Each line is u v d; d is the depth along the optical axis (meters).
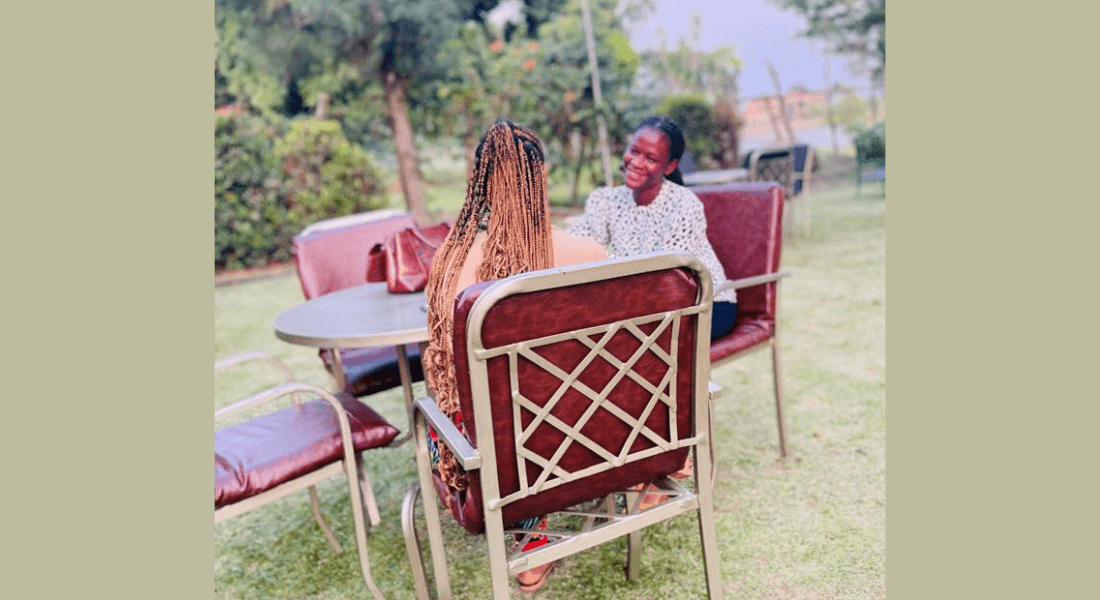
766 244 2.56
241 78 7.90
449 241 1.62
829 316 4.45
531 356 1.35
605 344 1.42
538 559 1.49
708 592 1.70
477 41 8.62
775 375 2.68
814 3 9.56
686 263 1.43
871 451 2.74
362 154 7.64
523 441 1.41
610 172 8.65
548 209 1.58
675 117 8.98
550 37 8.93
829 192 9.23
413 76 8.38
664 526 2.36
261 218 7.29
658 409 1.55
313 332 2.13
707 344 1.53
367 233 3.23
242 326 5.45
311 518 2.65
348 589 2.20
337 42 7.91
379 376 2.62
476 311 1.27
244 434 2.06
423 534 2.43
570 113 8.67
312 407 2.20
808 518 2.34
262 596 2.19
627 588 2.06
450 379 1.60
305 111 8.29
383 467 2.99
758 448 2.85
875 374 3.49
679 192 2.50
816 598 1.97
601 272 1.34
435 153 8.72
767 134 9.89
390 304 2.43
